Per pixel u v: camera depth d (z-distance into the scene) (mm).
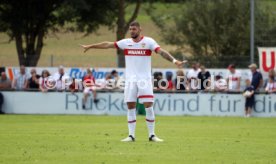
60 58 125750
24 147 47281
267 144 51188
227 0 139500
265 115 94312
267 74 101875
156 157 41500
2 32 137000
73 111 98125
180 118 88688
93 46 52406
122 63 106688
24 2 128500
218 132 64000
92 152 44000
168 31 147125
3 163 38344
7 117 89438
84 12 134500
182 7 146500
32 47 132250
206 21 141000
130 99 52125
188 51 143125
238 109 95250
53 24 134875
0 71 105750
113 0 134750
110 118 88125
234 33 136875
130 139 52531
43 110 99000
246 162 39656
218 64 107125
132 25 51344
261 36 115188
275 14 136500
